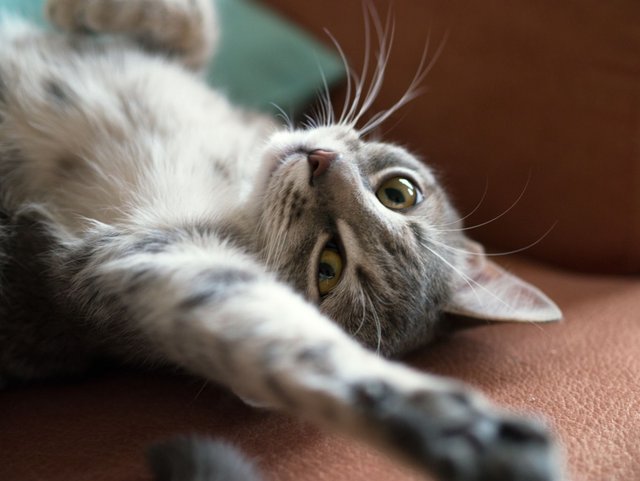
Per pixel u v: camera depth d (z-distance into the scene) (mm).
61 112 277
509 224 384
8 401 245
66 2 310
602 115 350
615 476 193
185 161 275
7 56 286
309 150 261
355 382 150
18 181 269
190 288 194
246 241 250
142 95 293
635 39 339
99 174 267
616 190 354
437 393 141
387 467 197
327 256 252
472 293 299
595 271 371
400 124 402
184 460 178
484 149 382
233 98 389
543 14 354
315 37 427
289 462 203
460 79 381
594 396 233
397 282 260
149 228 237
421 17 389
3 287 248
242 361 174
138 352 239
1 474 202
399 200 279
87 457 209
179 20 327
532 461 127
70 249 241
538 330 292
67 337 250
